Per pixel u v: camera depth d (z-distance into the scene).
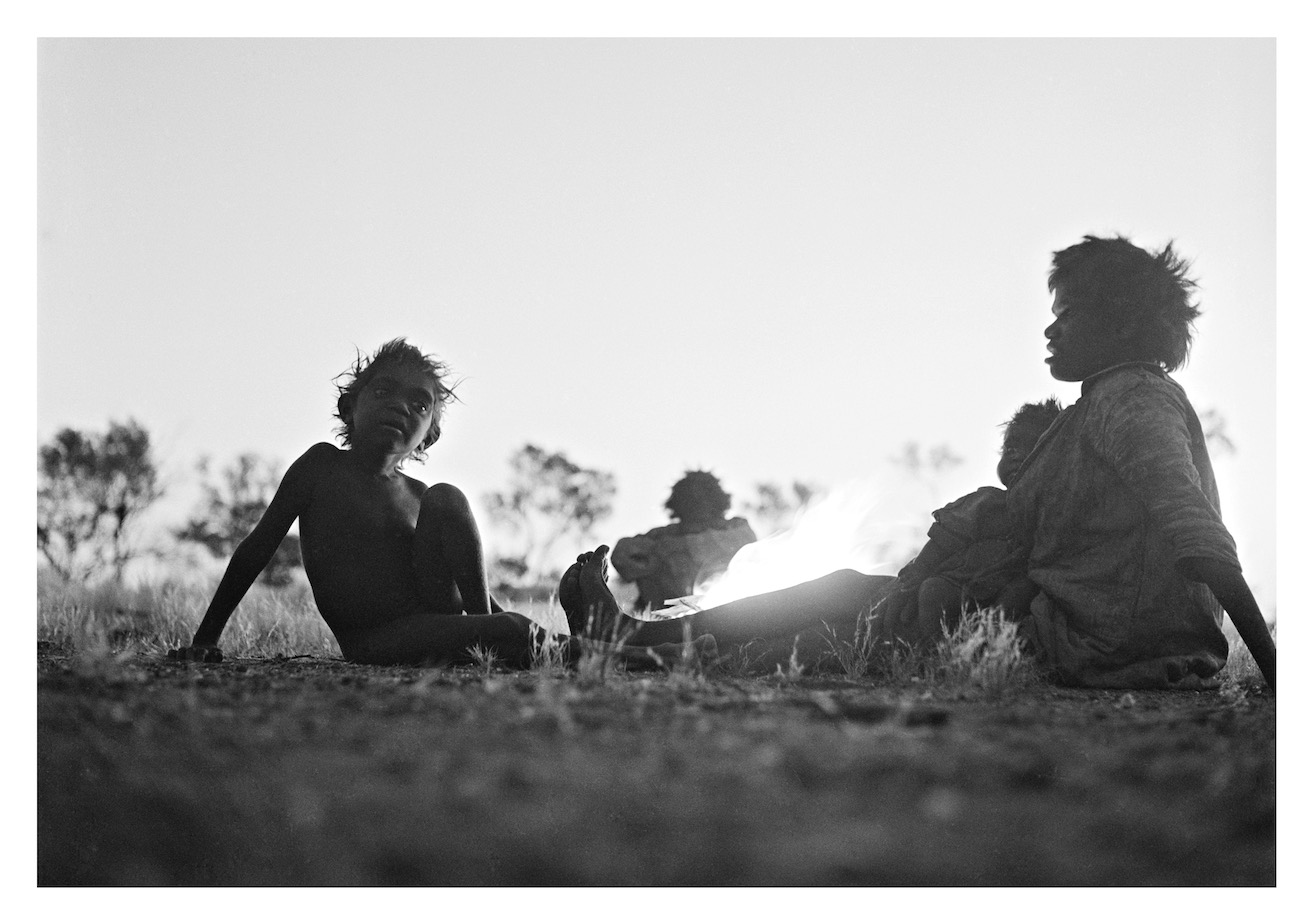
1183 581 6.46
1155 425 6.48
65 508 12.70
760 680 6.23
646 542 8.84
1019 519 6.84
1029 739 4.56
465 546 6.98
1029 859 3.70
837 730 4.64
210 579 12.52
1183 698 6.05
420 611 7.00
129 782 4.27
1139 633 6.41
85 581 11.77
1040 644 6.56
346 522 7.02
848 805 3.92
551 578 13.32
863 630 6.70
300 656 7.44
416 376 7.25
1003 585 6.76
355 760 4.32
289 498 7.10
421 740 4.50
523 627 6.71
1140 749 4.52
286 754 4.38
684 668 6.24
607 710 5.00
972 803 3.96
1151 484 6.37
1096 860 3.77
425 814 3.94
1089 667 6.45
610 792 4.01
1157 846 3.86
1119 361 6.92
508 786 4.07
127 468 12.84
